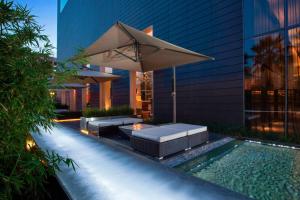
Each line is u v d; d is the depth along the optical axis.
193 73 8.02
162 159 3.76
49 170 1.50
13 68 1.12
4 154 1.18
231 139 5.52
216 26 7.09
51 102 1.42
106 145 3.32
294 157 4.02
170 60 5.54
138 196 1.59
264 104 5.86
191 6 7.98
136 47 4.16
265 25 5.83
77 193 1.63
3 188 1.18
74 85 11.32
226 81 6.83
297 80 5.20
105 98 13.97
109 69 14.16
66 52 24.98
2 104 1.12
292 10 5.29
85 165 2.31
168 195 1.59
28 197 1.45
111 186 1.76
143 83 13.01
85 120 6.93
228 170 3.36
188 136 4.38
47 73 1.39
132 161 2.46
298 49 5.18
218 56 7.06
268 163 3.69
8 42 1.18
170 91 9.14
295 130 5.23
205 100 7.54
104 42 4.21
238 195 1.57
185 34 8.27
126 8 12.30
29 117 1.28
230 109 6.72
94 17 16.86
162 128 4.67
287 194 2.53
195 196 1.56
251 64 6.16
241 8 6.36
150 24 10.27
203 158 3.95
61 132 4.75
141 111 12.10
